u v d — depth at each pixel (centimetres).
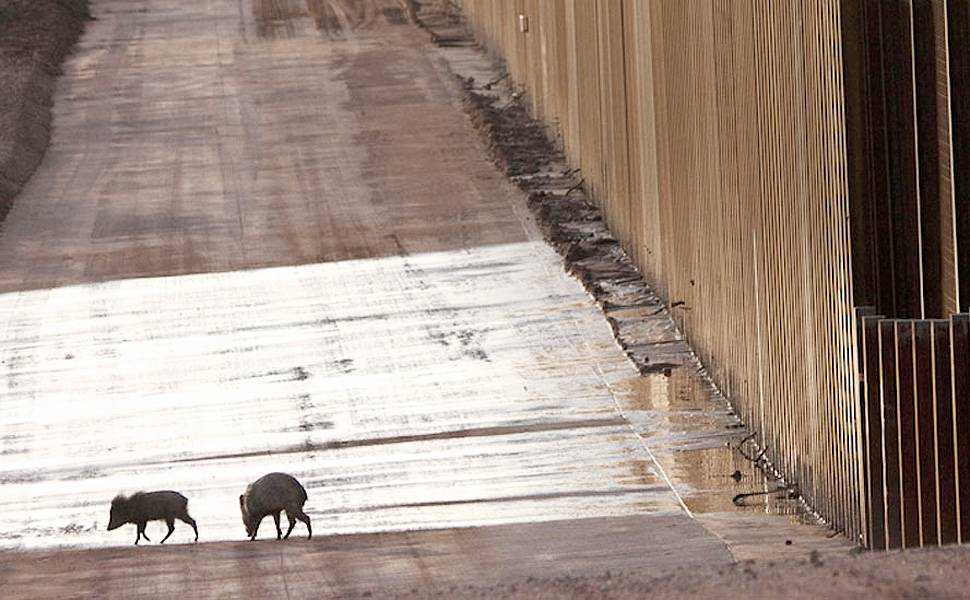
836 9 5256
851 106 5188
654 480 6531
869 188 5206
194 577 5019
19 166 13875
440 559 5156
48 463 7438
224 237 11831
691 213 8275
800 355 6038
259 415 7988
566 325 9281
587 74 11538
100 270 11150
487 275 10431
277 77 17362
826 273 5559
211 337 9456
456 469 6881
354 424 7738
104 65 18300
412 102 15838
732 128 7106
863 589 2750
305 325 9594
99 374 8881
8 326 9906
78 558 5559
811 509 5931
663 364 8344
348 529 5966
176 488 6900
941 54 4909
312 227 11975
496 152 13512
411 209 12281
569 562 5050
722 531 5644
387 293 10175
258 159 14150
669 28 8475
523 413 7725
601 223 11300
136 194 13250
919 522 4803
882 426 4984
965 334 4609
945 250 4956
